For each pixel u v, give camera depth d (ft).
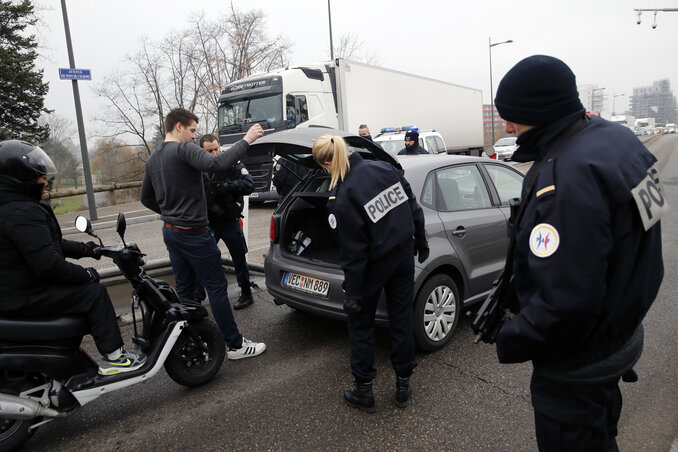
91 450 8.36
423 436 8.31
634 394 9.41
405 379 9.18
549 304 4.10
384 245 8.29
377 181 8.29
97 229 33.76
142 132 75.97
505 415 8.87
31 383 8.39
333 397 9.73
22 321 7.97
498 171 14.43
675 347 11.30
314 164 12.72
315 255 12.42
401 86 51.60
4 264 7.80
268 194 36.96
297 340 12.67
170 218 10.57
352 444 8.17
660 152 91.30
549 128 4.63
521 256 4.71
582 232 3.96
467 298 12.32
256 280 17.97
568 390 4.55
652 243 4.42
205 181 13.78
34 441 8.68
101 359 9.12
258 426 8.82
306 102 39.55
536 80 4.54
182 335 9.96
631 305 4.37
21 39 53.52
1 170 7.67
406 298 9.04
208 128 79.61
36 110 54.08
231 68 79.97
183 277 11.86
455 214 12.12
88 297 8.66
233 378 10.74
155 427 8.96
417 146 25.57
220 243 23.41
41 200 8.70
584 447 4.58
